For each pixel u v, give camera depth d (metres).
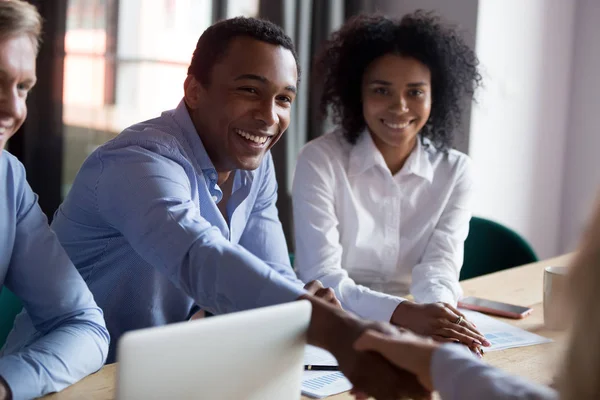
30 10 1.08
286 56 1.55
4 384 1.07
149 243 1.34
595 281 0.65
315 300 1.15
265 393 0.97
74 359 1.20
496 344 1.52
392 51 2.21
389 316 1.66
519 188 3.91
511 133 3.77
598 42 4.06
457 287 1.96
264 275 1.22
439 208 2.28
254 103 1.53
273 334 0.96
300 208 2.18
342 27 2.41
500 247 2.61
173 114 1.62
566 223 4.29
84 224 1.55
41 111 2.59
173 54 3.01
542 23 3.87
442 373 0.92
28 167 2.59
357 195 2.27
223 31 1.54
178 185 1.40
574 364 0.66
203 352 0.87
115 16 2.79
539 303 1.90
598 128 4.10
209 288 1.26
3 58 1.04
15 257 1.31
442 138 2.38
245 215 1.79
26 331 1.44
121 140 1.48
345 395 1.20
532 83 3.87
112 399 1.14
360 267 2.31
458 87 2.41
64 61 2.61
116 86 2.83
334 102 2.40
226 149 1.58
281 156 3.26
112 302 1.58
